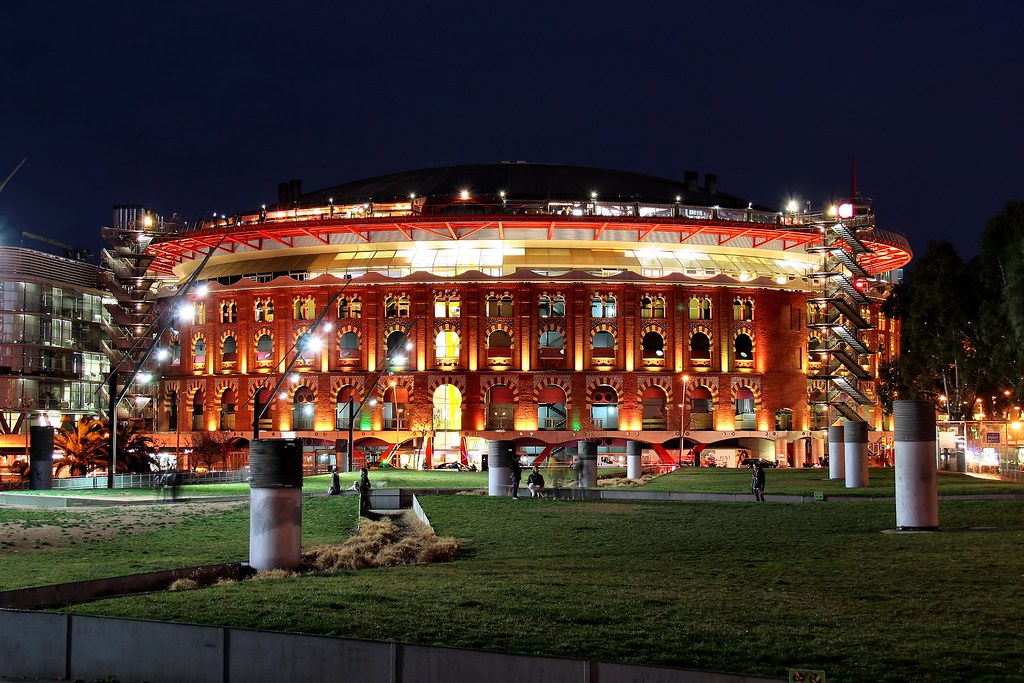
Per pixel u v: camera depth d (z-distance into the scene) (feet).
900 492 117.19
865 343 438.81
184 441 404.36
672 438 383.24
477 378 380.37
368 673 51.85
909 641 60.49
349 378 384.88
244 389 396.16
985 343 317.63
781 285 399.03
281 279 392.06
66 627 58.13
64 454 289.12
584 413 380.78
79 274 499.10
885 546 103.09
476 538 126.21
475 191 409.08
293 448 97.86
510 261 387.55
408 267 387.55
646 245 393.50
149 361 421.59
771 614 68.44
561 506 165.58
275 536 96.48
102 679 57.16
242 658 54.34
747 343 398.62
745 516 139.23
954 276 343.05
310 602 73.56
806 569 89.66
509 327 382.63
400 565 100.89
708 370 391.24
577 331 383.04
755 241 401.49
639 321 387.14
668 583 83.05
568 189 412.77
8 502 192.65
